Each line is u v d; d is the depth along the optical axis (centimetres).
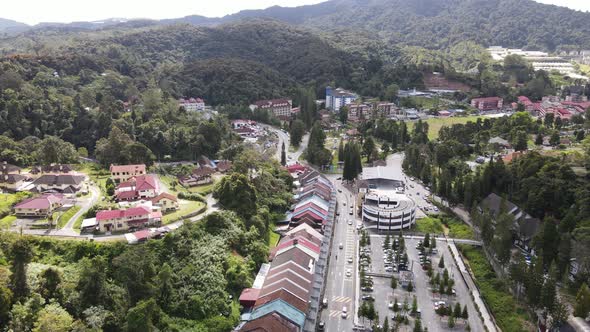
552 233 16975
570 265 16475
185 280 14925
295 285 15375
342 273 17650
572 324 14050
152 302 12494
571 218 17600
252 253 17525
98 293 12594
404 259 18112
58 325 10775
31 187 19838
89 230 16362
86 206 18525
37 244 14912
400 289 16650
